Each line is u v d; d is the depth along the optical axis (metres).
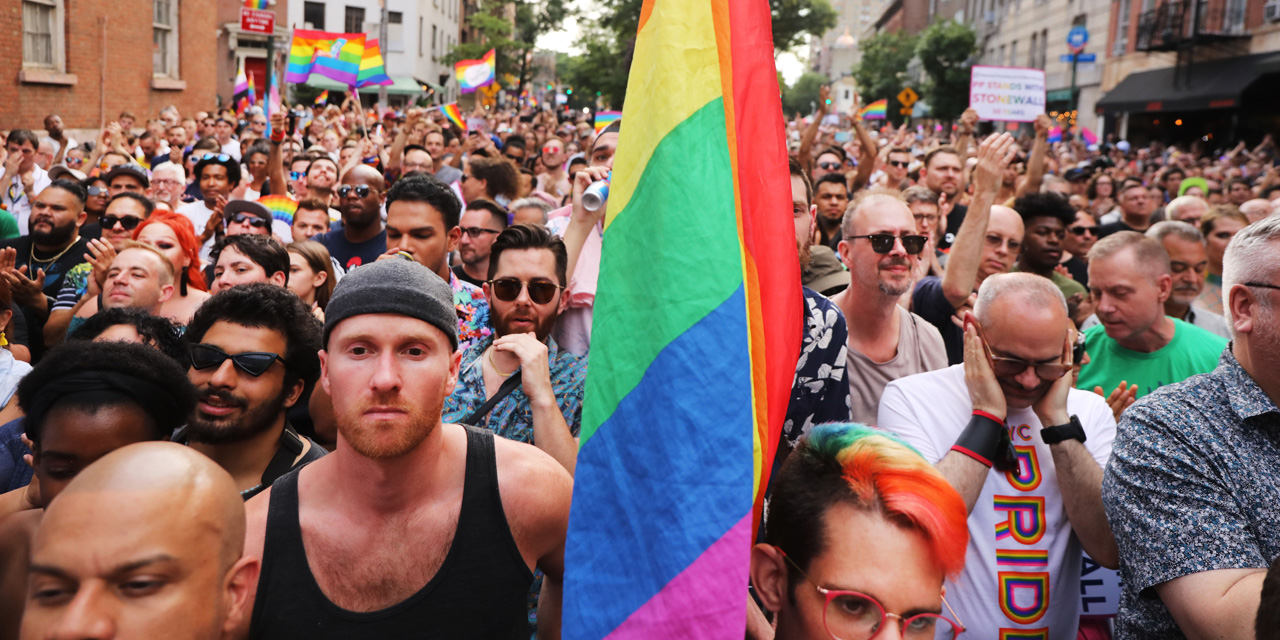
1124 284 3.56
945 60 49.12
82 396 2.17
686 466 1.55
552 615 2.31
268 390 2.67
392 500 1.88
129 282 3.99
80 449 2.17
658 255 1.63
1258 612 1.55
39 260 5.89
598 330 1.70
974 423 2.58
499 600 1.96
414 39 49.38
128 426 2.21
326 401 3.41
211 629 1.50
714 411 1.57
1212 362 3.62
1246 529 2.05
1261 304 2.05
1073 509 2.57
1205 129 31.53
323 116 18.22
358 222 5.70
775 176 1.77
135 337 3.00
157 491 1.43
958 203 8.01
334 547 1.87
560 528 2.07
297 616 1.83
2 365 3.42
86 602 1.38
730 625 1.50
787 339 1.76
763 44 1.78
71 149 11.45
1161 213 7.46
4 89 14.54
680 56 1.68
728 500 1.54
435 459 1.92
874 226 3.51
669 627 1.51
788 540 1.65
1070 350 2.62
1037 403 2.64
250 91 19.98
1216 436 2.10
